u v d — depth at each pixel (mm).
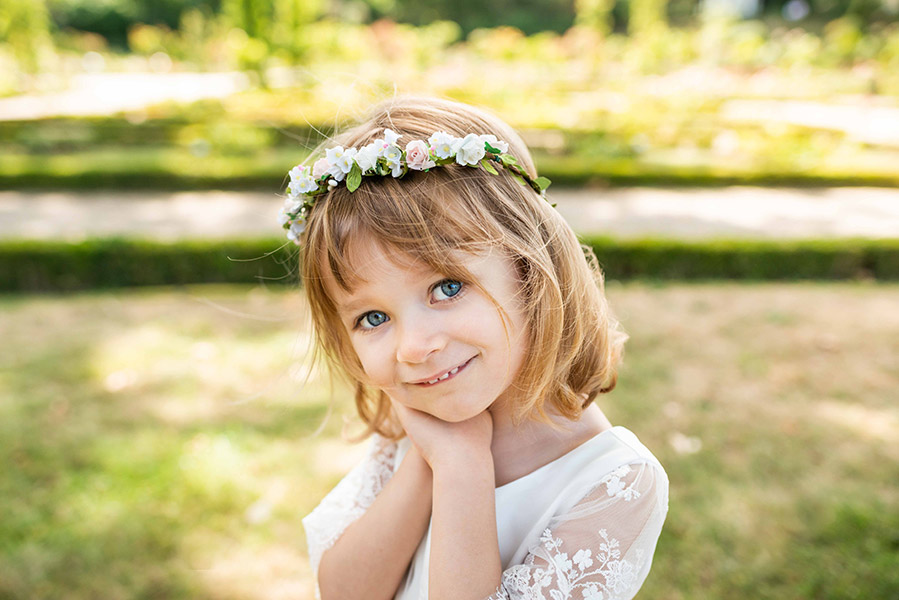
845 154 11172
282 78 17562
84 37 29062
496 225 913
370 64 17859
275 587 2506
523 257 934
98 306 5410
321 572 1137
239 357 4297
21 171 9562
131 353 4387
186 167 9719
